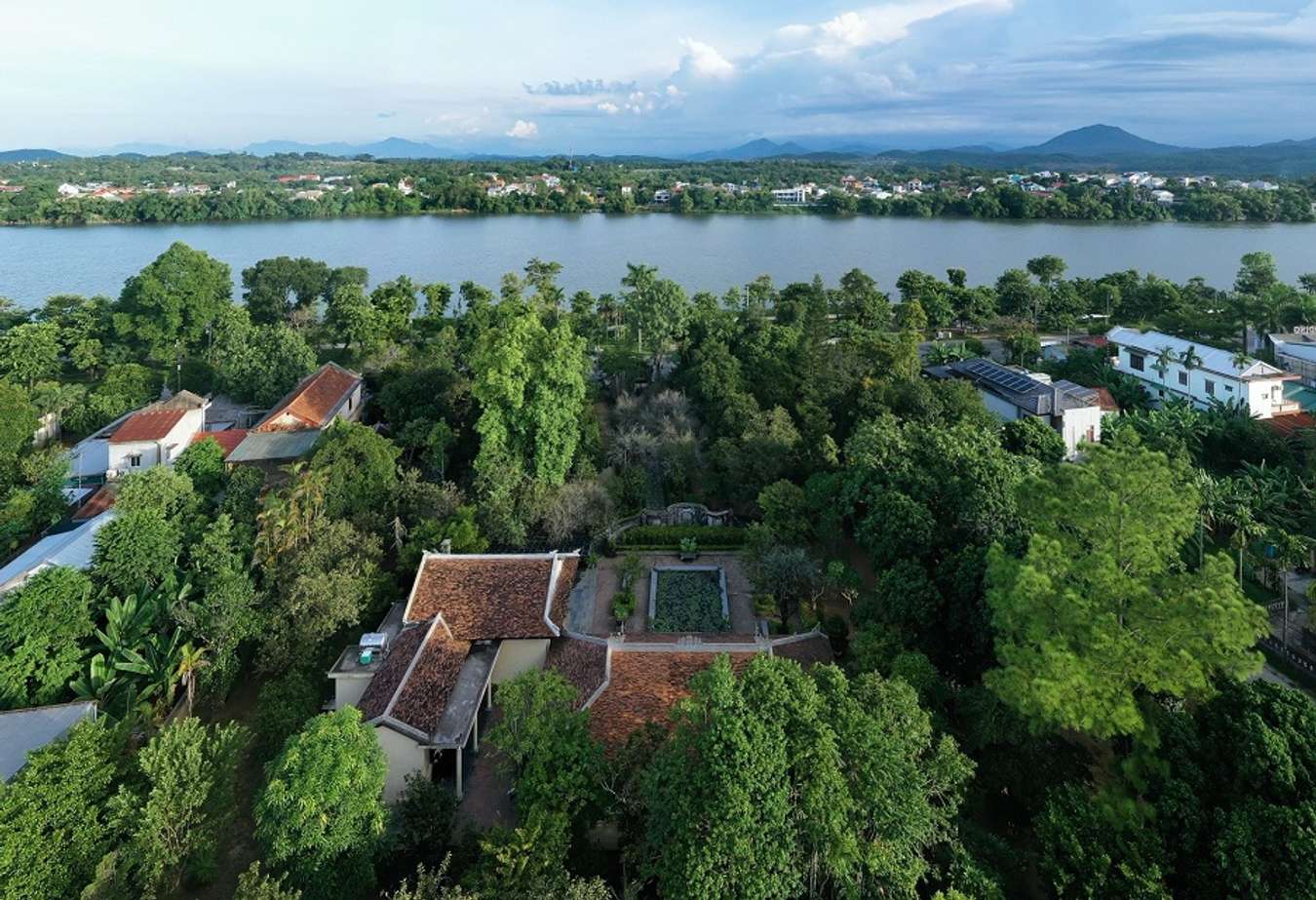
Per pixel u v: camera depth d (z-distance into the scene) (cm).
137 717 3603
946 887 2709
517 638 4281
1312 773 2595
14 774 3216
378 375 8694
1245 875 2448
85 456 7038
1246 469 6756
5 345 9275
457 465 6775
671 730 3212
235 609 4200
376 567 4816
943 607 3928
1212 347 9550
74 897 2673
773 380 7156
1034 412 7425
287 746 2862
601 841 3170
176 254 10400
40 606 3969
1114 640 2864
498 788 3612
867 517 4644
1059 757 3238
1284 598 4841
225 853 3281
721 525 6181
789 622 4962
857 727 2611
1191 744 2803
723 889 2284
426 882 2523
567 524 5581
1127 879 2558
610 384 8938
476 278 17650
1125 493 3158
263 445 6712
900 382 6906
